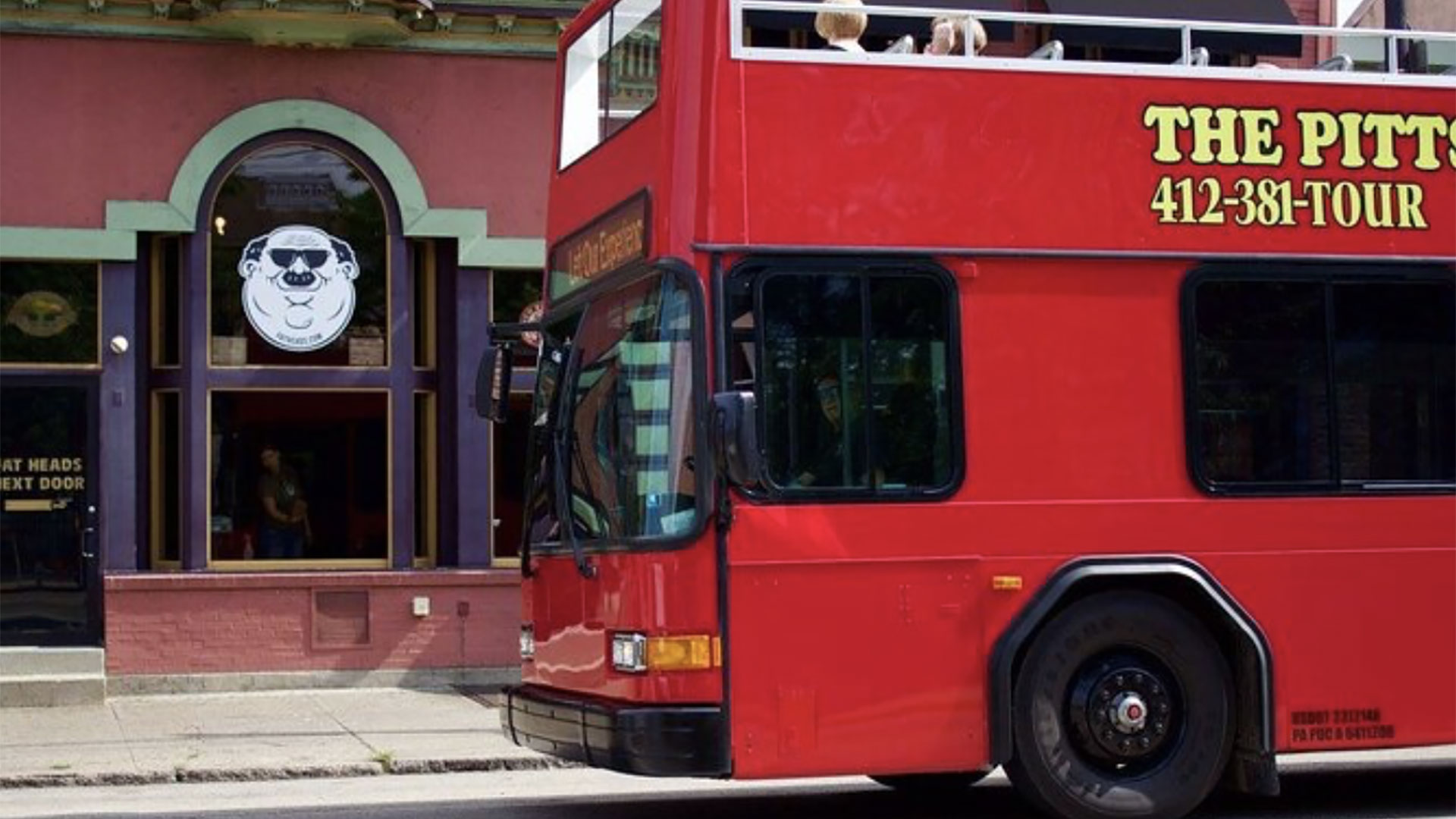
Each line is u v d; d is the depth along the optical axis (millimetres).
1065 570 10523
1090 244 10727
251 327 18922
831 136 10469
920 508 10375
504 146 19375
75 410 18656
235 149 18875
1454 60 12211
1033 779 10562
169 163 18703
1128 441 10688
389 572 18984
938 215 10555
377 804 13039
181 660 18500
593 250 11305
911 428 10422
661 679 10070
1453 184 11281
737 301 10266
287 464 19016
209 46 18797
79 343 18641
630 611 10258
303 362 19016
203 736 16266
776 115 10414
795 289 10336
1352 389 11023
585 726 10391
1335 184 11109
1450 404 11148
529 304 19594
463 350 19344
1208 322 10875
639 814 12289
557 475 11133
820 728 10180
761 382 10227
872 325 10422
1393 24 16984
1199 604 10828
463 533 19297
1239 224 10953
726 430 9633
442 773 14961
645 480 10297
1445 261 11203
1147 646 10758
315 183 19078
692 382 10156
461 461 19297
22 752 15445
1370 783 13250
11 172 18406
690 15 10398
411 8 18719
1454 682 11031
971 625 10414
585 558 10742
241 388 18875
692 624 10062
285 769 14711
